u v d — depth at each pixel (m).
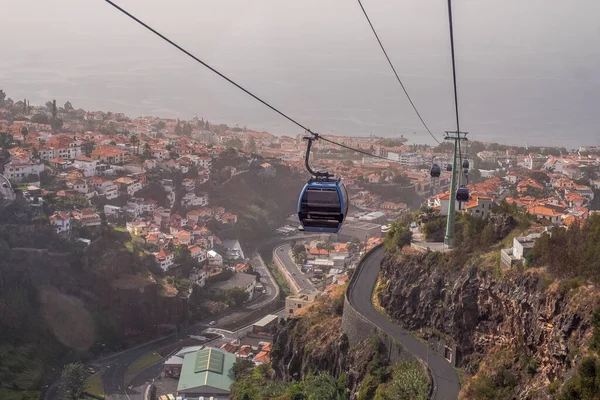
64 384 115.06
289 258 199.12
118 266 156.25
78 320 142.75
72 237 155.50
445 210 94.12
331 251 194.12
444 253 78.25
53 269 145.88
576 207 167.50
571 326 52.41
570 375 48.56
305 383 77.50
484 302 66.81
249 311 161.50
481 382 58.41
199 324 154.88
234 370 119.00
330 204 38.66
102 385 122.25
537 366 55.94
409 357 69.81
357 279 93.81
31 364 126.50
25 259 142.50
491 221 80.19
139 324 150.12
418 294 77.12
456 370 67.12
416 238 88.25
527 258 62.81
